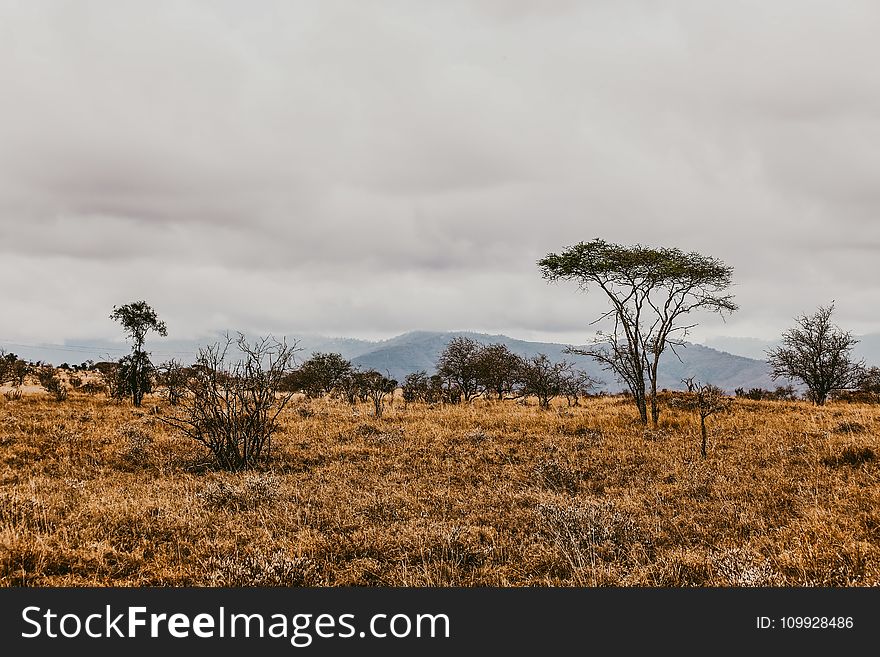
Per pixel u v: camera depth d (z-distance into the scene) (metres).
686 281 19.02
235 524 8.55
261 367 14.23
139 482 11.31
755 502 9.65
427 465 13.16
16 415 18.08
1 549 6.75
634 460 13.36
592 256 19.41
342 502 9.77
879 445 12.55
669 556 7.45
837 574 6.68
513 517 9.12
